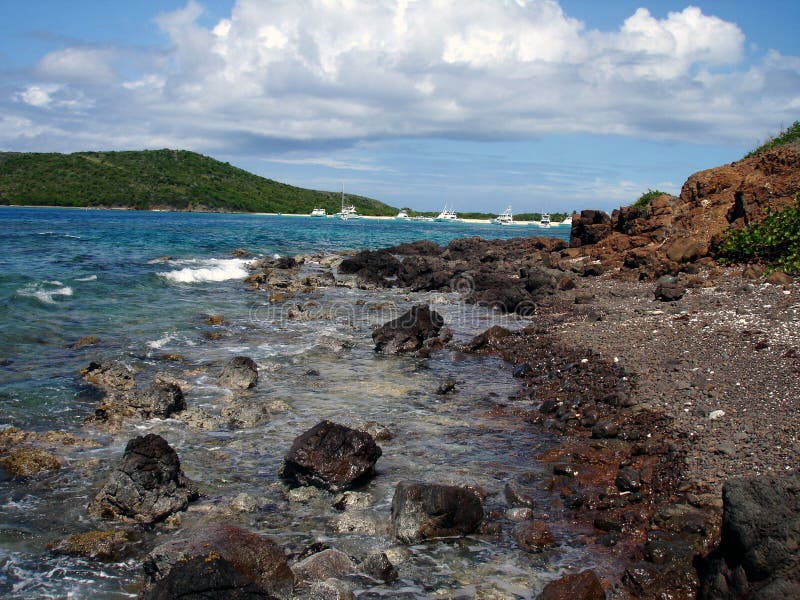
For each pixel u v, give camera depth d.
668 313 22.72
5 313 22.17
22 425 12.89
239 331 23.45
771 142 37.72
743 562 7.16
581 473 11.37
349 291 36.72
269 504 10.35
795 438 11.03
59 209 160.62
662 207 38.56
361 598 7.79
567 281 33.19
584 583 7.59
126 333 21.39
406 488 9.55
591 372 17.16
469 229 151.62
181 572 6.77
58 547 8.70
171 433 13.20
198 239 65.38
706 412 12.96
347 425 13.63
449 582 8.18
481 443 13.06
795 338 17.16
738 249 29.88
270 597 6.89
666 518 9.29
